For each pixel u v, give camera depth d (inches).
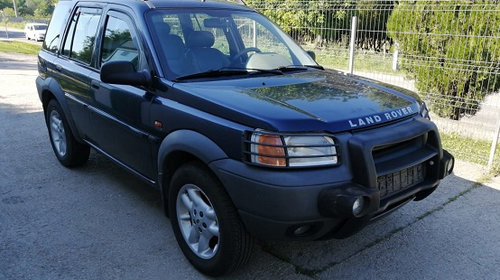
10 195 181.2
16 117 308.5
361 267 134.0
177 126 126.7
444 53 284.8
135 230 154.3
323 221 107.7
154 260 136.6
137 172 155.1
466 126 279.1
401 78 318.0
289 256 139.3
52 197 179.8
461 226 159.2
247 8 182.5
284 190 103.0
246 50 160.9
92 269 131.3
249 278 127.9
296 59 169.2
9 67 583.2
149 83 137.6
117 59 157.5
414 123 124.8
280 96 122.4
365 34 339.6
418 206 174.7
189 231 133.1
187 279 127.7
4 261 134.3
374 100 127.1
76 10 194.1
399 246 145.9
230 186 110.9
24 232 151.8
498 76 269.4
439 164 129.0
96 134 175.0
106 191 185.9
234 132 110.7
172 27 149.5
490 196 184.4
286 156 104.2
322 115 111.5
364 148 107.0
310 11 354.6
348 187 105.7
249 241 118.6
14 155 229.5
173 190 132.7
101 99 163.6
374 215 113.4
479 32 264.1
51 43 213.8
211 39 154.2
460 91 281.6
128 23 153.9
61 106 193.9
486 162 224.2
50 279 126.0
